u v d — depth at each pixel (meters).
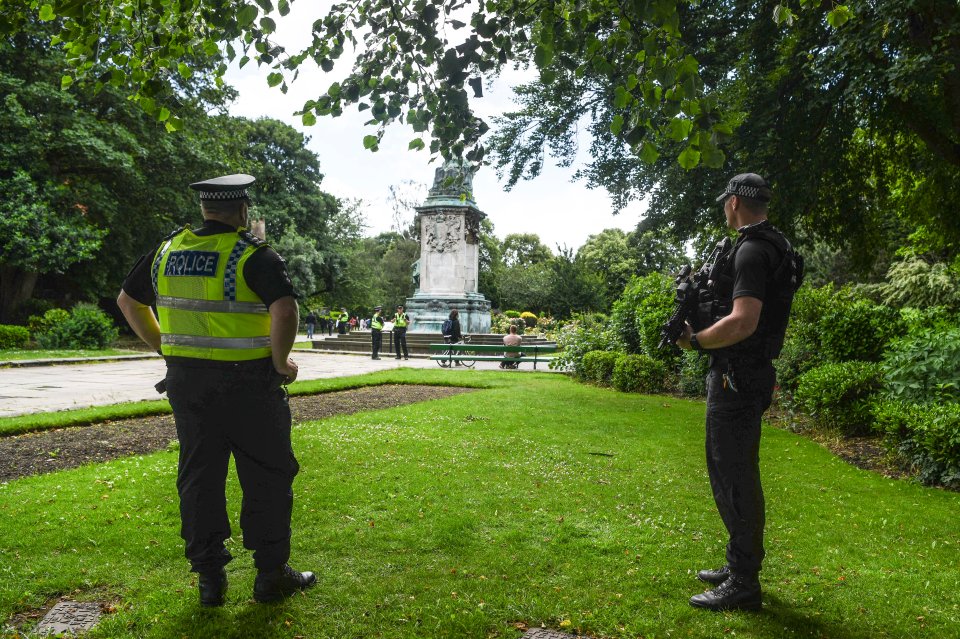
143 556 3.41
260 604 2.88
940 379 6.43
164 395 10.16
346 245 51.28
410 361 21.30
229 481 4.90
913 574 3.36
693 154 2.60
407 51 3.51
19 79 21.69
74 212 23.36
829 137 9.70
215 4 3.25
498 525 4.08
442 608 2.86
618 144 10.68
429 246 26.25
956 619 2.83
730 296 2.90
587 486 5.01
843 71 8.80
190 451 2.80
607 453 6.28
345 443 6.36
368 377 13.82
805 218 11.98
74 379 13.03
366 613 2.82
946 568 3.47
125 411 7.93
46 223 21.06
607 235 64.81
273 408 2.86
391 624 2.72
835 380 7.55
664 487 5.04
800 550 3.73
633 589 3.11
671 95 2.53
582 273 42.12
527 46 3.67
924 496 5.02
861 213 12.33
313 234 47.75
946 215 13.47
